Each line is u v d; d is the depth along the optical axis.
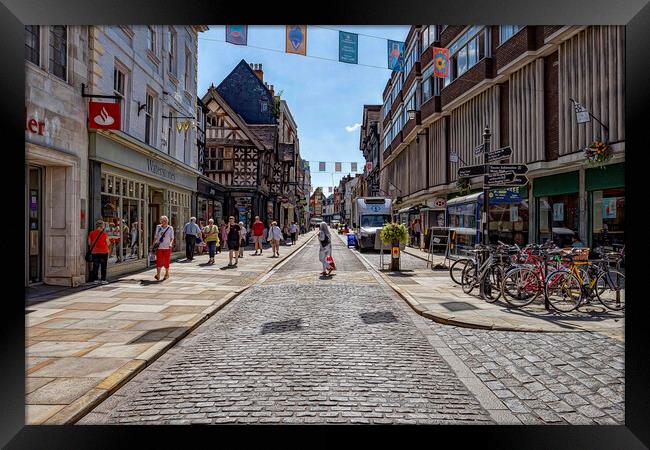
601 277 8.10
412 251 24.86
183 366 5.11
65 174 10.41
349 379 4.61
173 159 16.98
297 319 7.59
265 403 3.99
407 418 3.67
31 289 9.98
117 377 4.52
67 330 6.54
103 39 11.64
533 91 15.90
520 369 4.93
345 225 61.59
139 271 14.09
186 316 7.53
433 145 25.89
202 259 18.94
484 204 9.88
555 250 8.54
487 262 9.16
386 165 44.22
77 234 10.63
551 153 14.98
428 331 6.77
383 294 10.30
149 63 15.13
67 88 10.16
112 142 12.12
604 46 12.29
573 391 4.28
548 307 8.01
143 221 15.01
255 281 12.41
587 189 13.48
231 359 5.34
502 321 7.08
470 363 5.16
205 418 3.69
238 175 29.28
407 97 30.77
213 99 29.22
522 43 15.72
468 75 20.20
